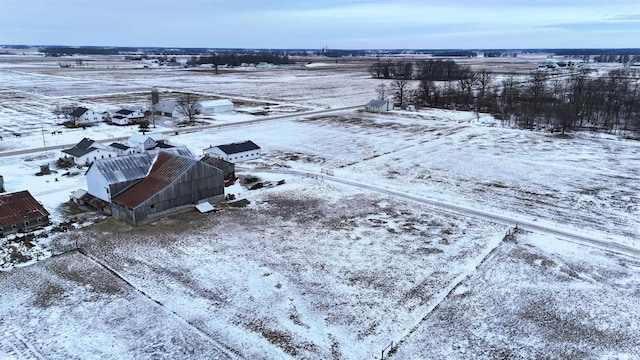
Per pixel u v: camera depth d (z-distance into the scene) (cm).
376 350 2566
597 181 5494
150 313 2862
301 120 9525
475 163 6275
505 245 3834
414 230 4128
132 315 2838
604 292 3141
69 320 2780
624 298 3069
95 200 4528
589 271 3416
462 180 5553
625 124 8606
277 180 5522
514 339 2666
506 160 6425
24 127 8381
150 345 2570
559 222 4306
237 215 4422
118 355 2484
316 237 3956
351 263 3516
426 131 8500
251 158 6475
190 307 2931
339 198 4925
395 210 4597
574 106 9162
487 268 3456
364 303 3005
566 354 2542
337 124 9131
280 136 7956
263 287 3172
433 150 7012
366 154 6769
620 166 6122
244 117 9856
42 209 4166
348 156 6656
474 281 3275
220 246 3759
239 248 3728
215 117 9838
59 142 7269
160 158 4694
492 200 4875
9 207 4034
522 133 8275
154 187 4331
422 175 5753
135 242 3809
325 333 2706
